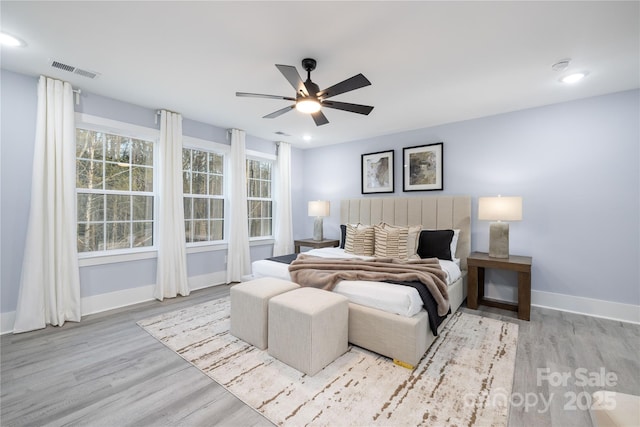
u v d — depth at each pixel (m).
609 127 3.01
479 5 1.71
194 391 1.81
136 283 3.49
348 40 2.09
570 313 3.16
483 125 3.74
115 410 1.64
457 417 1.59
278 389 1.83
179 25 1.94
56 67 2.56
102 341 2.48
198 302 3.52
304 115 3.79
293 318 2.05
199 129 4.11
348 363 2.14
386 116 3.73
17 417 1.58
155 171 3.76
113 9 1.78
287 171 5.33
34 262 2.68
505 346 2.40
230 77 2.72
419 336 2.11
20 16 1.85
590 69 2.49
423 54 2.27
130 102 3.38
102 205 3.33
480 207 3.29
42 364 2.11
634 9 1.73
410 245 3.49
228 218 4.54
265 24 1.92
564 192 3.24
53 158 2.80
